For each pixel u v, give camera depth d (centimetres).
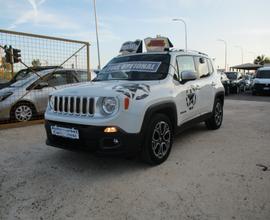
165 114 447
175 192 328
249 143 535
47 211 291
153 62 482
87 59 895
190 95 505
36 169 408
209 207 293
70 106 387
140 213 284
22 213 288
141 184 351
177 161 434
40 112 773
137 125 370
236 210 286
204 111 580
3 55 725
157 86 420
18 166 421
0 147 523
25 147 521
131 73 475
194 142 545
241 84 2167
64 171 399
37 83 763
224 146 515
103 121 352
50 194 328
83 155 469
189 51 557
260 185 343
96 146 358
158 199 312
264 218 271
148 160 404
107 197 319
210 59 647
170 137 444
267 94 1847
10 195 327
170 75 460
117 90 371
